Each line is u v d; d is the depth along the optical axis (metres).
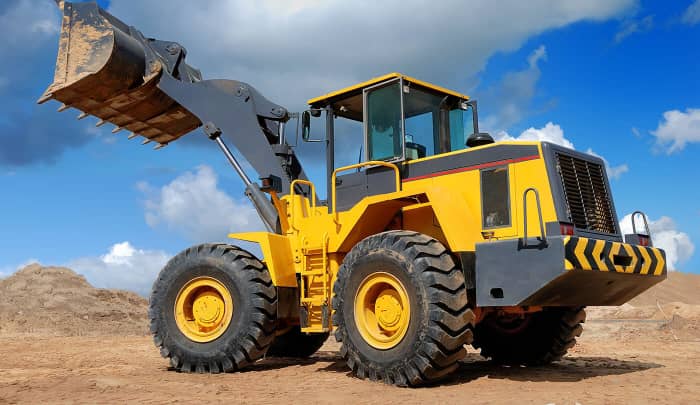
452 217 5.65
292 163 8.02
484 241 5.78
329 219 6.68
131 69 8.37
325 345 10.75
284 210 7.47
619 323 15.09
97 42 8.20
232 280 6.89
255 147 8.02
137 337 14.20
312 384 5.73
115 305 22.92
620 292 5.84
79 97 8.41
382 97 6.81
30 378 6.20
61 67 8.30
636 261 5.69
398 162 6.55
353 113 7.32
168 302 7.23
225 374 6.67
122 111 8.84
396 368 5.46
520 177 5.79
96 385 5.62
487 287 5.42
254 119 8.10
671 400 4.62
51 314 19.77
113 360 8.42
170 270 7.32
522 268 5.25
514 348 7.19
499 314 6.83
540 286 5.13
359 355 5.79
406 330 5.45
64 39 8.38
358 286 5.90
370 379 5.73
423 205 6.01
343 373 6.48
